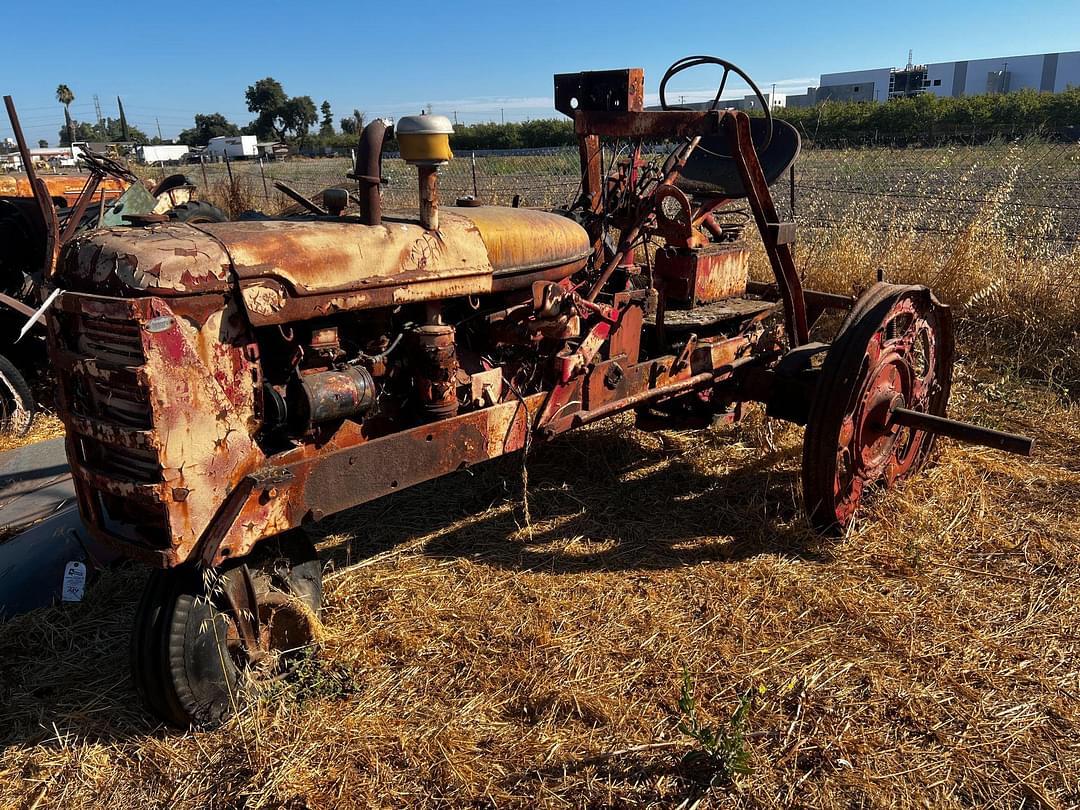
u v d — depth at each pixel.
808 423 3.34
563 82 3.91
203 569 2.25
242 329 2.24
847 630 2.89
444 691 2.61
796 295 3.75
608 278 3.65
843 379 3.26
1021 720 2.45
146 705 2.42
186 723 2.41
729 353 3.92
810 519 3.48
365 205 2.55
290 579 2.63
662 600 3.09
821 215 9.72
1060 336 5.81
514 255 2.95
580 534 3.60
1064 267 6.21
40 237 5.77
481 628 2.92
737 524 3.66
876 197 11.01
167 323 2.07
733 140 3.27
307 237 2.36
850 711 2.49
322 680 2.60
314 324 2.48
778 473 4.11
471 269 2.75
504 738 2.41
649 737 2.39
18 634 2.97
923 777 2.25
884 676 2.64
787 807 2.15
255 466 2.31
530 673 2.67
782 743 2.35
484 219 2.91
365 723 2.46
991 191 8.58
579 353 3.14
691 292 4.27
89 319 2.15
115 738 2.46
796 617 2.98
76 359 2.19
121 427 2.13
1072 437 4.48
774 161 4.27
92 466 2.29
